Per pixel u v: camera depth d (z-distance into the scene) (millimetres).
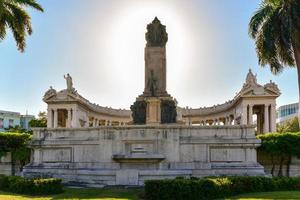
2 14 38281
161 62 38938
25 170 30547
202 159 29406
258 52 37500
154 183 21375
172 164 29156
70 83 78500
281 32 36250
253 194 23188
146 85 39031
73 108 76625
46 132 31281
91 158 29906
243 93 73000
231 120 85438
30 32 40688
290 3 35500
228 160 29516
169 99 38312
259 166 29250
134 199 21375
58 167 30062
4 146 35719
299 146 31984
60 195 23109
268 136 33188
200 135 29875
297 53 35938
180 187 21109
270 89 72438
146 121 37656
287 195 22016
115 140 29609
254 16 37562
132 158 28562
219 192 21953
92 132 30312
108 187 26547
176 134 29609
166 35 39375
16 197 21969
